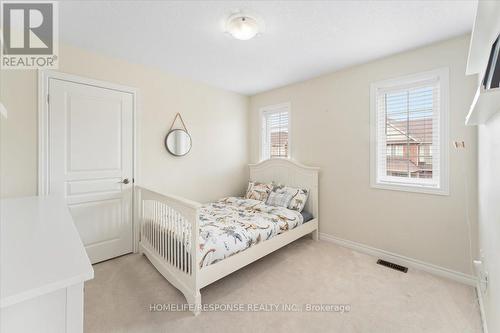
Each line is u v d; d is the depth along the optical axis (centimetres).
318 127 318
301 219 290
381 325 162
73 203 239
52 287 64
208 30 204
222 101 371
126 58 262
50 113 224
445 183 220
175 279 198
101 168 255
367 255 271
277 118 379
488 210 150
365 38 216
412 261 242
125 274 229
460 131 212
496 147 124
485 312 158
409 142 249
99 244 256
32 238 99
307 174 324
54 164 227
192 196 335
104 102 255
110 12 178
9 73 204
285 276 226
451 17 183
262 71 298
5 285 62
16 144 208
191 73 307
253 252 224
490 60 97
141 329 158
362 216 279
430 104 235
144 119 285
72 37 216
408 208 244
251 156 412
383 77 258
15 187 208
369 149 271
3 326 61
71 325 70
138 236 282
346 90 289
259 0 164
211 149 358
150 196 249
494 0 81
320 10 175
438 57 222
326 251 282
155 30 204
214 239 200
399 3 167
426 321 165
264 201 339
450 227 219
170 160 311
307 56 255
